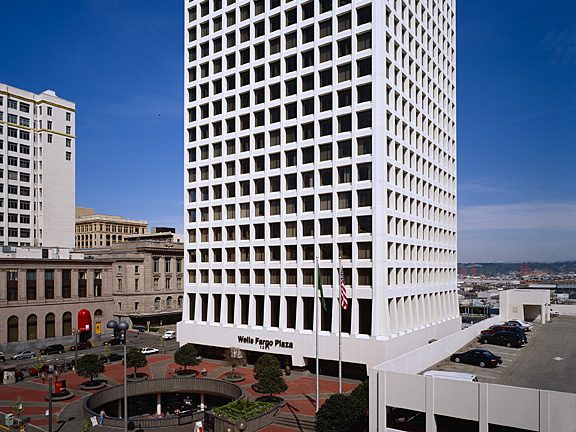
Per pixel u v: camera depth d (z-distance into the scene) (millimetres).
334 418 32781
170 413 50531
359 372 56812
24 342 76188
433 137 74625
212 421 40062
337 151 59344
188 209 74062
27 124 110438
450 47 84188
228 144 70188
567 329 82625
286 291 61688
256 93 67562
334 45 60000
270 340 62156
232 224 68125
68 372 61781
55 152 113312
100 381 55250
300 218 61281
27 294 77688
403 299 60906
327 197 59875
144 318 104562
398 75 62250
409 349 59531
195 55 75250
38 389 53125
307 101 62594
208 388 50094
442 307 76312
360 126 58094
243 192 67875
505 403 26891
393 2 60844
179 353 58812
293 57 64125
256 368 50000
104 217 175750
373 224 55469
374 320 54469
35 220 110062
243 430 37188
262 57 67500
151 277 105312
